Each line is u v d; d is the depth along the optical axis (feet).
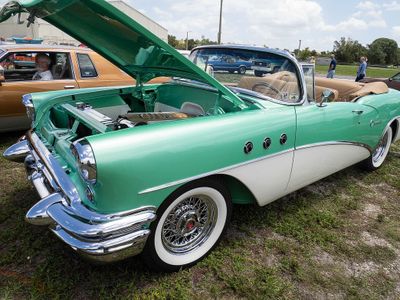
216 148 7.00
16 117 15.37
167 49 6.98
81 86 16.75
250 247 8.62
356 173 14.25
